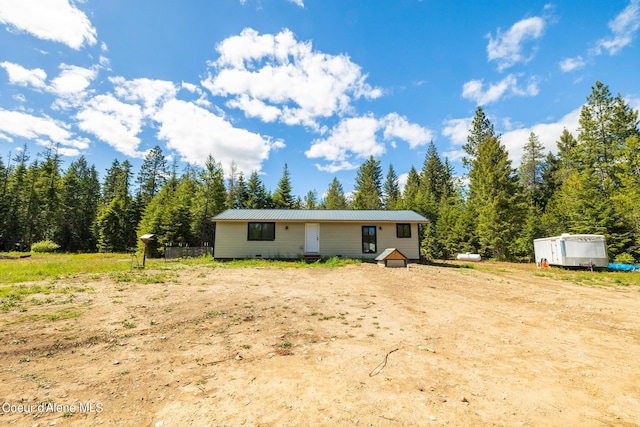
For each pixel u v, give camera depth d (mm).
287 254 17625
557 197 27547
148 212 35375
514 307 7375
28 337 4648
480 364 4031
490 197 24266
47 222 40469
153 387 3285
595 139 28109
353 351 4418
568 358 4270
